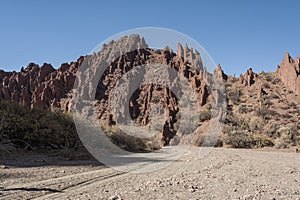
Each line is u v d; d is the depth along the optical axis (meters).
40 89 63.75
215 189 7.09
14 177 7.75
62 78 61.75
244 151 22.56
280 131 41.00
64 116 17.31
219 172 10.06
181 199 6.03
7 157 11.61
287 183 8.16
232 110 59.69
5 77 71.25
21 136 14.28
